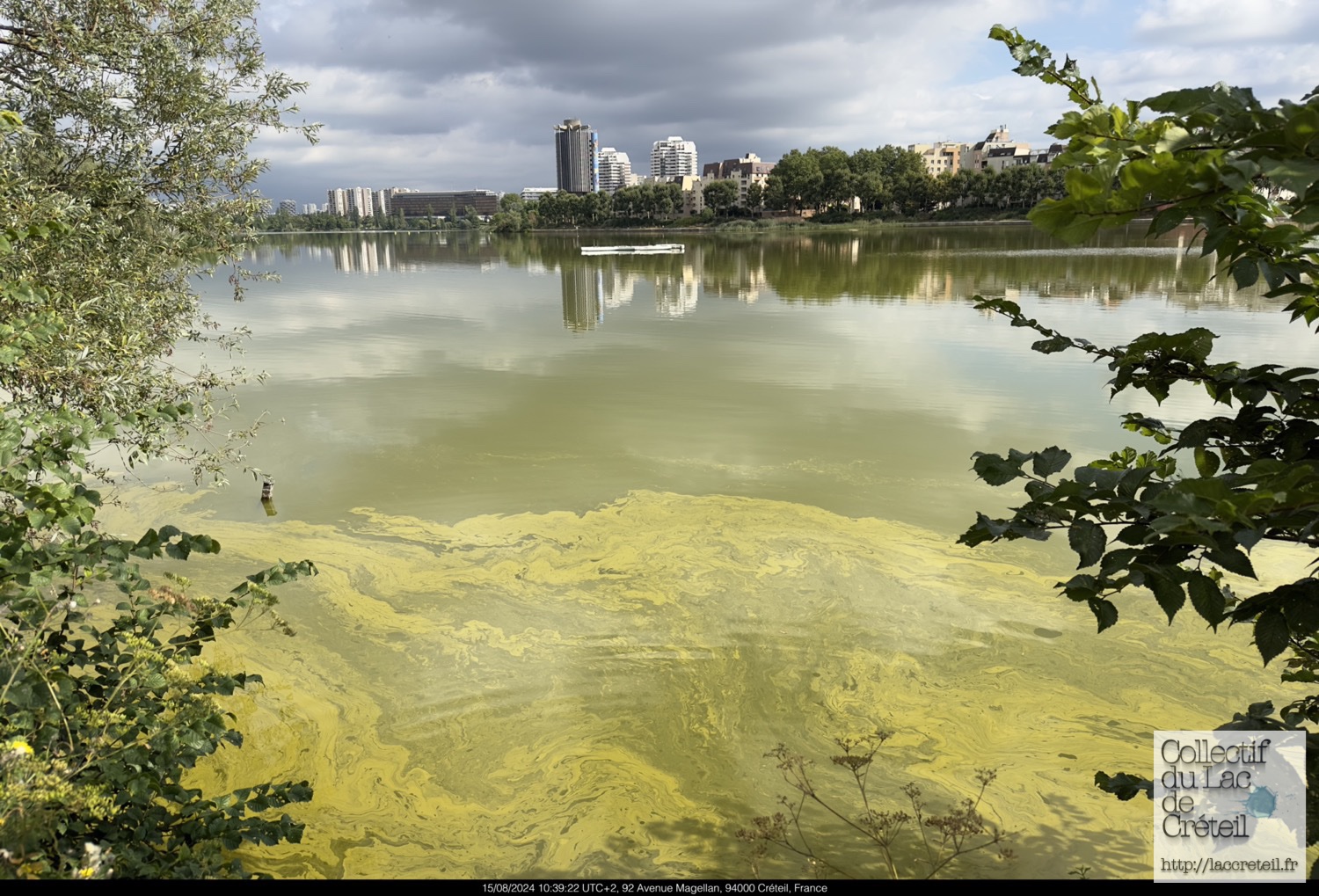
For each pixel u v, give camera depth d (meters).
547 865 3.80
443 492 8.31
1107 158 1.14
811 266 35.75
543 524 7.58
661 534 7.34
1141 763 4.39
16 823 1.90
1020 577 6.53
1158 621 5.82
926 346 15.35
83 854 2.19
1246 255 1.40
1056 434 9.67
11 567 2.36
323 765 4.50
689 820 4.09
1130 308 19.11
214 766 4.48
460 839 3.98
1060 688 5.11
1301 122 1.05
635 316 20.38
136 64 5.58
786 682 5.23
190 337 6.79
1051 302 20.39
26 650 2.36
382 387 12.56
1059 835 3.87
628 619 5.99
